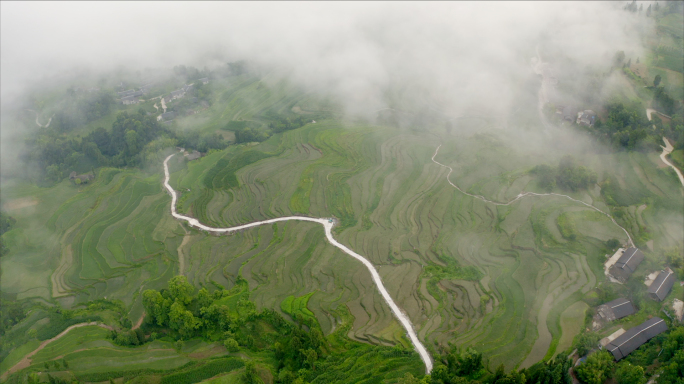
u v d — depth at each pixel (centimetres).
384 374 8150
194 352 9362
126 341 9762
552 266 10269
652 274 9500
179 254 12538
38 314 11044
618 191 12231
